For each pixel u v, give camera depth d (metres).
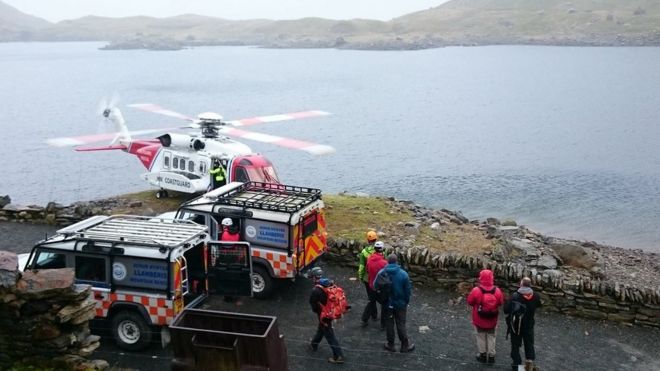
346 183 53.66
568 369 12.45
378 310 14.84
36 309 9.71
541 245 18.39
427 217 21.45
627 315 14.46
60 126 95.75
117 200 24.00
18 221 21.98
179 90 157.62
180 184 23.22
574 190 49.12
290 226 14.59
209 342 9.43
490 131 87.81
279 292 15.66
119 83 180.62
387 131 88.81
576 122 95.31
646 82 158.62
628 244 33.59
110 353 12.36
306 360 12.36
